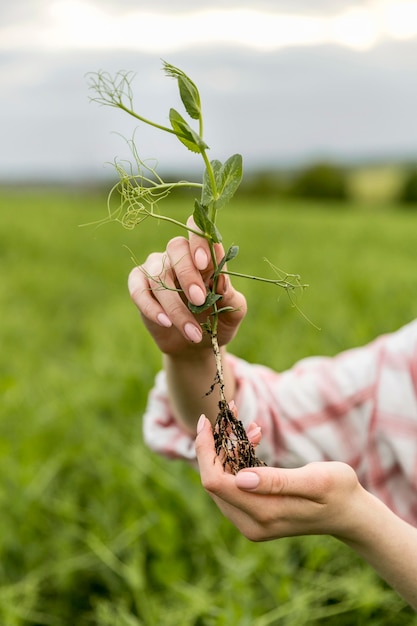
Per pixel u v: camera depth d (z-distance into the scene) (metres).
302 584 2.79
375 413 1.90
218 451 1.43
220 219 20.67
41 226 18.95
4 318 7.96
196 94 1.23
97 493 3.51
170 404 1.88
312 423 1.94
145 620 2.59
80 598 3.02
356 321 6.12
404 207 32.97
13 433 4.06
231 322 1.58
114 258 13.49
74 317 9.25
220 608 2.54
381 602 2.73
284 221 21.08
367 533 1.42
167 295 1.44
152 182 1.31
